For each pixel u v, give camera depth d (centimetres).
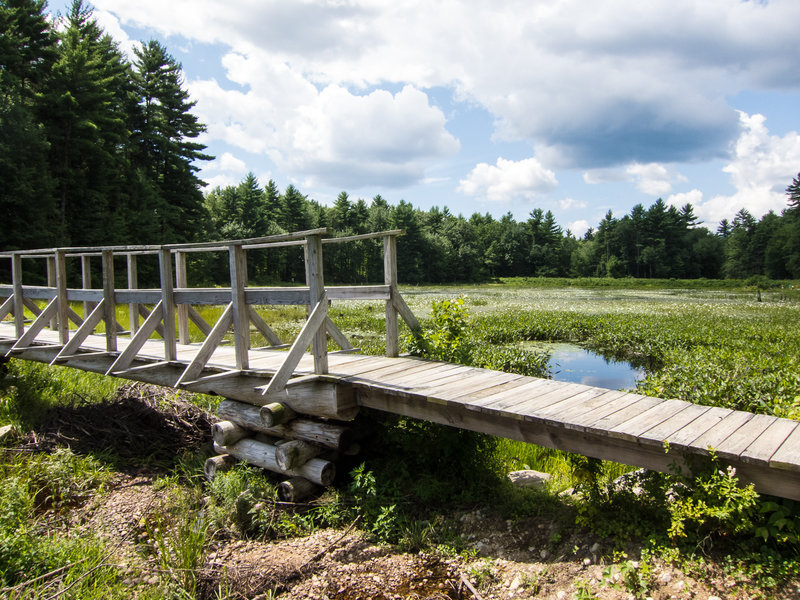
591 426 357
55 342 760
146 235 3606
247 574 362
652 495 379
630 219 9662
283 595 347
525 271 9956
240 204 6259
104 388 800
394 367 536
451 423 429
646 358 1320
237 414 525
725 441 331
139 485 526
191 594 341
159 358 609
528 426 395
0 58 2716
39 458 550
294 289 486
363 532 417
